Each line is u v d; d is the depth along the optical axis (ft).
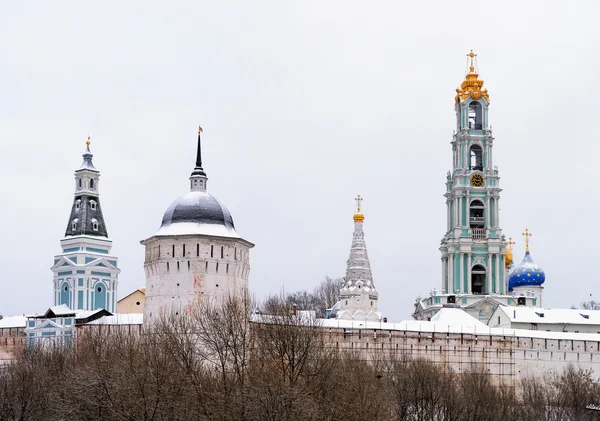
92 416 602.85
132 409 589.73
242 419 579.48
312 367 652.07
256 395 578.66
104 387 596.70
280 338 646.74
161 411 587.68
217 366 654.53
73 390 613.93
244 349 654.53
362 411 608.60
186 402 593.42
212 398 595.06
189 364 647.15
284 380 600.39
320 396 616.39
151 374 607.37
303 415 572.92
